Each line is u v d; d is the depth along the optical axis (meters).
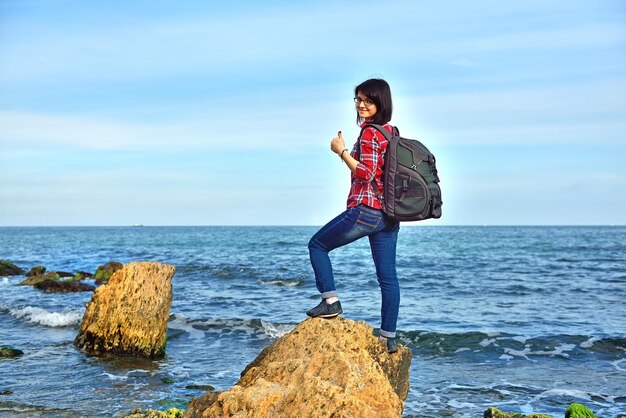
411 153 4.97
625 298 19.44
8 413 7.95
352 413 4.18
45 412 8.02
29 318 15.32
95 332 11.60
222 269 28.50
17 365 10.61
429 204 4.94
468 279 24.91
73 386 9.34
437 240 69.44
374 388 4.52
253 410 4.40
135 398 8.75
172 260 36.25
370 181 5.02
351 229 5.14
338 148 5.06
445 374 10.65
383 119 5.11
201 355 11.70
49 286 22.31
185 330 14.03
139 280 11.61
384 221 5.11
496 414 8.03
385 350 5.60
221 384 9.64
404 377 5.89
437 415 8.40
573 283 23.50
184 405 8.38
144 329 11.38
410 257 38.50
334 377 4.57
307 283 23.78
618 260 36.03
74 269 33.62
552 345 12.54
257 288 22.30
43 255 45.94
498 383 10.05
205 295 20.17
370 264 31.28
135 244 63.75
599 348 12.34
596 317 15.76
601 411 8.62
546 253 43.06
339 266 29.98
